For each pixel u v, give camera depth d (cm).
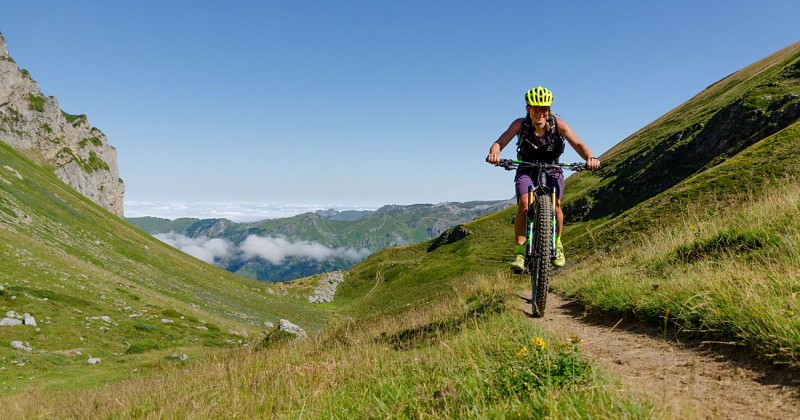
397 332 1030
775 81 11431
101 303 5522
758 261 652
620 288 737
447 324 912
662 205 5284
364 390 554
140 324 5053
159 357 3897
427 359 629
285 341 1252
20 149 15562
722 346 455
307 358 932
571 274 1315
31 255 6003
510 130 639
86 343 4219
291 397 589
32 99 16712
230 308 9488
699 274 674
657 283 685
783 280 522
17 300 4606
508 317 745
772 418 302
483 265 13588
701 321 498
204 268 13838
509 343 555
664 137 14638
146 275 9175
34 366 3325
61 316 4653
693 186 5634
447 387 437
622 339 564
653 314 596
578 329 655
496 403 375
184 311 6675
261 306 11144
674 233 1075
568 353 426
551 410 313
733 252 742
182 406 673
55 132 17212
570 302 916
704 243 844
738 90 14275
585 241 5481
